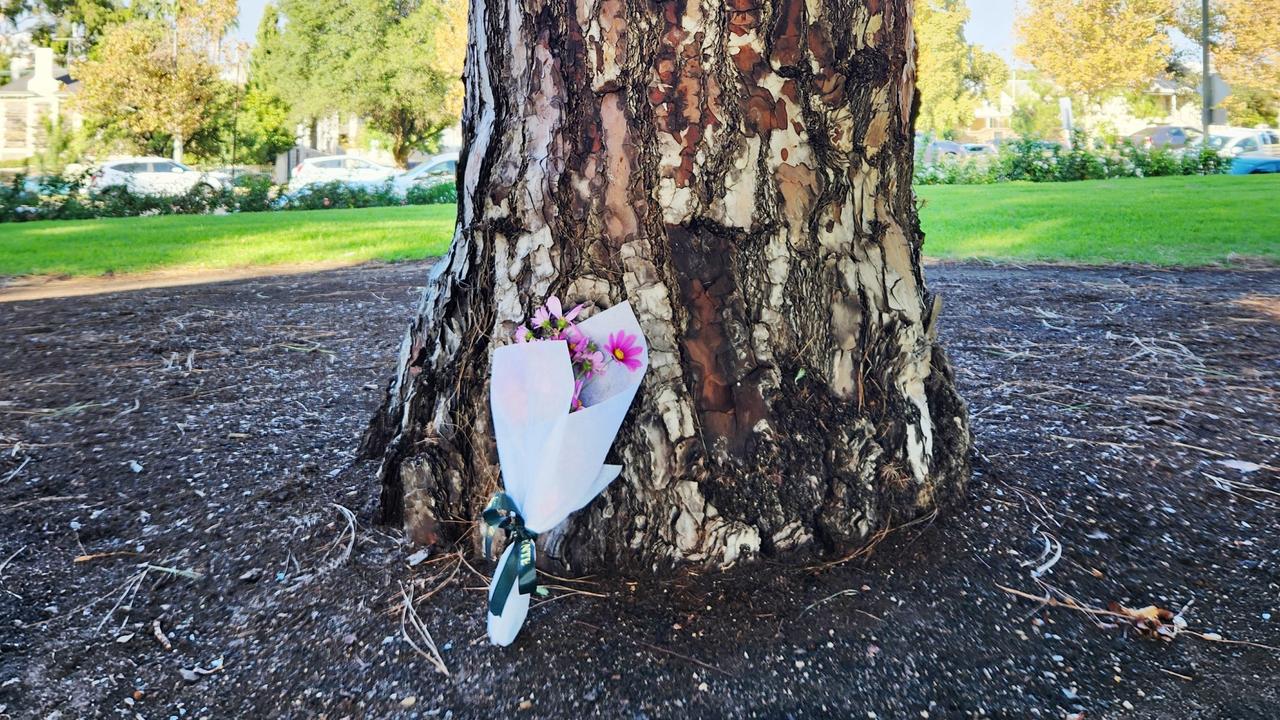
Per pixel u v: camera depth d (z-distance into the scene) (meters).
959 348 4.74
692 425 2.26
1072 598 2.28
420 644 2.12
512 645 2.09
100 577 2.47
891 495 2.47
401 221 13.19
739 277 2.28
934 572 2.33
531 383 2.09
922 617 2.17
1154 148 19.97
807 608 2.19
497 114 2.40
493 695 1.96
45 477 3.09
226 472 3.09
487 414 2.39
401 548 2.50
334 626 2.20
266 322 5.67
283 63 39.75
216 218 14.77
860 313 2.42
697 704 1.92
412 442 2.55
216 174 23.55
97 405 3.85
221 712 1.95
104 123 32.16
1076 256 8.38
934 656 2.06
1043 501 2.72
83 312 6.07
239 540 2.61
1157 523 2.64
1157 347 4.70
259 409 3.79
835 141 2.37
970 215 11.36
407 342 3.01
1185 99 44.38
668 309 2.25
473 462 2.43
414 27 38.31
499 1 2.36
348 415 3.71
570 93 2.25
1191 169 18.97
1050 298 6.22
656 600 2.21
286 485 2.95
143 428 3.55
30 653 2.15
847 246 2.41
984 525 2.55
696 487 2.27
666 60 2.21
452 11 32.25
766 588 2.24
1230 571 2.43
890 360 2.47
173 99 30.95
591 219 2.26
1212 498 2.81
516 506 2.04
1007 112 58.06
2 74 41.03
